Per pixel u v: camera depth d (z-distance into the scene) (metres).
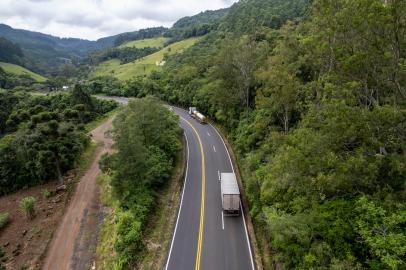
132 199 31.09
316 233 17.19
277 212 22.59
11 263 28.25
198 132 58.59
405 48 16.50
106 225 30.70
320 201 19.06
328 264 16.05
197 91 70.75
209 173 40.75
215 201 33.47
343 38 18.58
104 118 70.00
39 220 34.78
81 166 46.62
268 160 30.83
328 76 19.58
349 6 16.95
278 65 33.28
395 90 17.19
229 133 53.66
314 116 19.67
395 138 16.34
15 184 43.69
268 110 38.22
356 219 15.95
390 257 12.96
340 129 16.42
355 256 15.79
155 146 40.75
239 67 51.41
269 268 22.64
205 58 80.50
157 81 92.69
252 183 30.39
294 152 17.97
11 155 44.19
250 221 29.36
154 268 23.56
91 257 27.08
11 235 33.16
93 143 54.03
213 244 26.02
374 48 16.48
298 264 17.81
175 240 26.73
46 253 28.78
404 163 15.49
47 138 42.53
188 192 35.69
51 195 40.06
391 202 14.69
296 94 30.86
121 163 32.12
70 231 31.64
